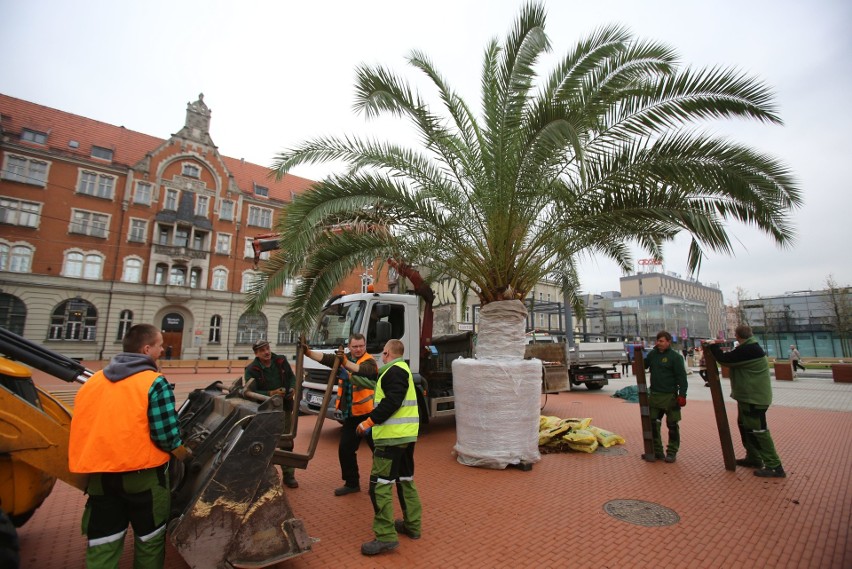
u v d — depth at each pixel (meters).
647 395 6.13
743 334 5.50
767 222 5.12
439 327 9.93
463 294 10.42
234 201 38.19
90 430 2.42
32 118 31.64
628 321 50.38
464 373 6.00
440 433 8.16
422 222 6.29
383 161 6.43
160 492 2.58
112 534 2.44
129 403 2.45
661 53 5.75
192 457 3.28
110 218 32.62
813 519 3.90
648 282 77.81
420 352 8.24
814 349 39.50
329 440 7.56
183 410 4.62
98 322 31.22
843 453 6.19
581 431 6.76
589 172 5.71
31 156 30.34
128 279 32.78
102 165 32.69
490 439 5.70
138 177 33.91
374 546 3.31
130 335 2.73
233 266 37.38
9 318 28.75
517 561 3.21
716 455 6.26
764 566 3.10
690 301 70.00
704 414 9.88
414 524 3.58
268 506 2.87
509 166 5.48
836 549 3.32
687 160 5.16
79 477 2.70
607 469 5.61
